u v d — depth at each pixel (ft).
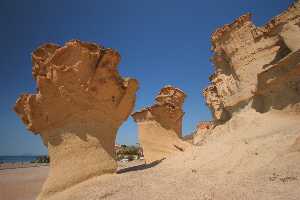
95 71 34.86
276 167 28.66
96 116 34.45
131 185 27.66
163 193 24.41
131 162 105.40
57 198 28.68
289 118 41.50
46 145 34.12
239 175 29.25
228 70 63.46
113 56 36.01
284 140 33.55
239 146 37.91
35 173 92.63
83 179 30.60
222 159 35.83
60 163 31.81
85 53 33.63
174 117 61.16
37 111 33.83
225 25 61.00
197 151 43.96
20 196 49.57
